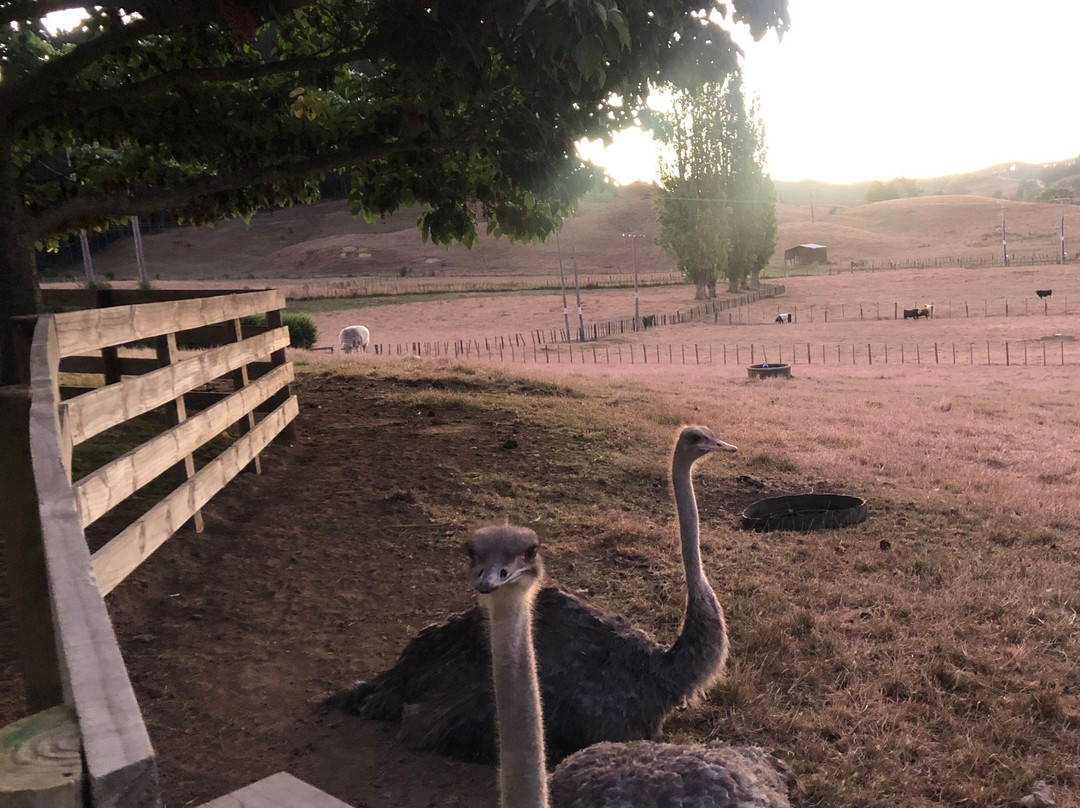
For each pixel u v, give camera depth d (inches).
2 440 119.3
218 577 237.0
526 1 215.2
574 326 2176.4
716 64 259.6
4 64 317.4
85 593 60.6
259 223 5172.2
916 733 173.0
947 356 1419.8
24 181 335.9
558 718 156.1
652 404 537.0
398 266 4274.1
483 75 269.6
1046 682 186.9
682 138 2578.7
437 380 546.3
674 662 161.8
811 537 295.9
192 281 3663.9
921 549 281.3
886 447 458.9
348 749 165.3
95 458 309.0
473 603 229.3
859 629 219.9
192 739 167.8
